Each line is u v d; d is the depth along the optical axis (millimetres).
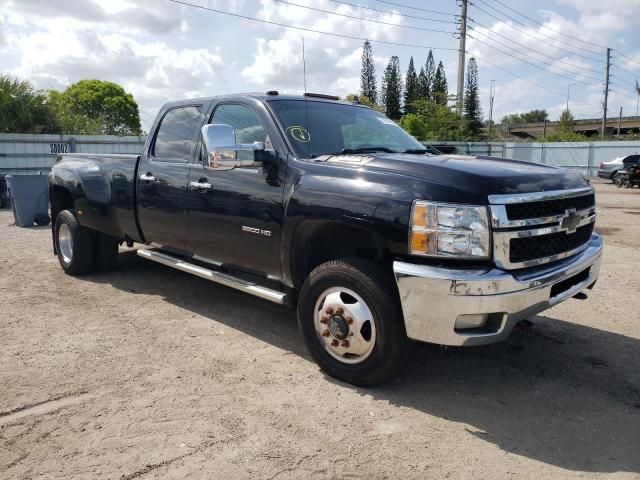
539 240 3486
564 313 5352
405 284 3285
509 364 4145
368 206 3480
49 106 18219
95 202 5930
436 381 3838
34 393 3561
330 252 4078
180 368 3979
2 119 16750
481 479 2754
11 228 10367
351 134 4594
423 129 36000
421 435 3146
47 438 3045
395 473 2781
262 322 4992
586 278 4008
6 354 4188
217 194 4508
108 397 3521
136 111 45406
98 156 6074
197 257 4969
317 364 3930
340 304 3633
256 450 2953
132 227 5633
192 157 4918
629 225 11352
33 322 4918
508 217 3275
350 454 2939
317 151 4195
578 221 3805
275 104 4457
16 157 15648
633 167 21969
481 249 3225
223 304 5504
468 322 3250
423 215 3271
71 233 6340
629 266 7391
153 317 5094
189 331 4742
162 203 5125
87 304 5465
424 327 3283
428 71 64188
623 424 3309
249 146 3947
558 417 3383
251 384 3738
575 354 4352
